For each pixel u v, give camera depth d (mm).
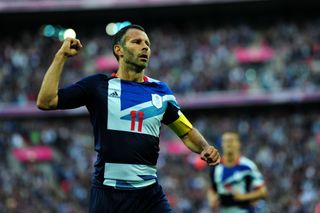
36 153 110188
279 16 149250
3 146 105500
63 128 121875
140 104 18234
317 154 105875
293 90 130000
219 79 132375
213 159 18484
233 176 37594
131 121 18047
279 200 90750
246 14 150000
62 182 97312
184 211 87500
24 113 129125
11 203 80062
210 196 38344
